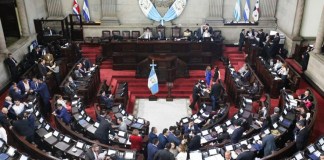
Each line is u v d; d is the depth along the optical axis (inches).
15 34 695.1
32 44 687.1
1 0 663.1
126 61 690.8
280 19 755.4
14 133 380.8
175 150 358.3
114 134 422.0
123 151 361.4
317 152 358.9
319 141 371.2
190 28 778.8
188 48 692.7
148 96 625.6
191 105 574.6
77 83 566.9
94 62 715.4
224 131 427.5
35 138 402.9
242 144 369.4
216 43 708.7
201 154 361.4
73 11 772.6
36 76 577.9
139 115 568.1
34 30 723.4
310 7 666.8
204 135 424.8
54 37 731.4
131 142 386.0
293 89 565.0
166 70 650.8
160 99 622.8
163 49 690.8
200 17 783.7
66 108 455.2
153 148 351.6
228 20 788.0
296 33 685.3
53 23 774.5
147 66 658.8
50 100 534.6
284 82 566.3
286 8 717.9
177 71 676.7
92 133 422.9
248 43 714.8
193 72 692.7
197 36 732.0
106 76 669.3
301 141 370.9
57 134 394.9
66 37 740.7
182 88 646.5
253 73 582.9
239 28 775.1
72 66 655.1
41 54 663.8
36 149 360.2
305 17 674.8
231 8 776.9
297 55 681.0
